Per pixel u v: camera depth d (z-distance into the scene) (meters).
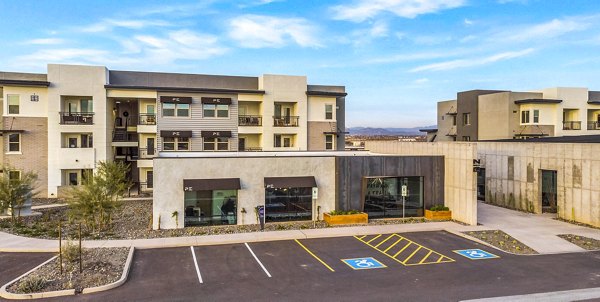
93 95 37.19
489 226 25.22
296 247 20.59
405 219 27.03
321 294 14.55
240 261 18.27
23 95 36.03
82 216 24.02
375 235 23.12
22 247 19.44
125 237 21.83
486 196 35.25
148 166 38.84
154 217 23.81
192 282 15.59
